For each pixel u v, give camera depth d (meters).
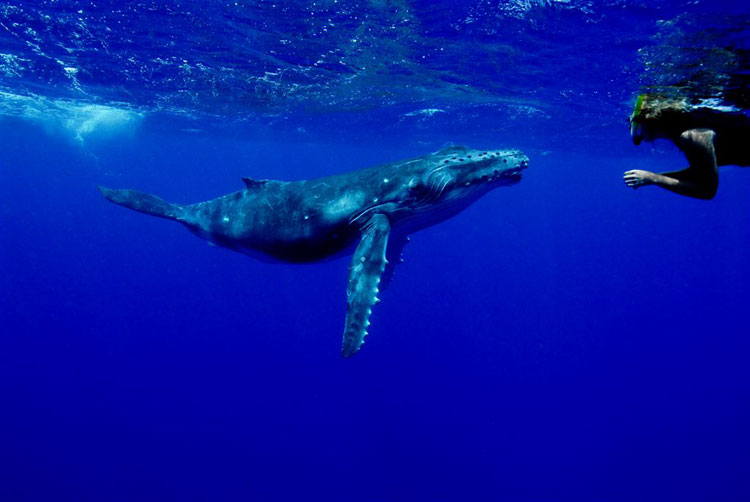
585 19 11.18
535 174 48.00
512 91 18.61
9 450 21.36
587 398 26.45
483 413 24.84
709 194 4.02
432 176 9.34
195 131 32.56
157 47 15.09
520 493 19.16
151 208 12.98
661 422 24.05
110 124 30.22
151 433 22.80
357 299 8.21
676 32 10.78
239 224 11.27
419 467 20.72
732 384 27.95
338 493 19.14
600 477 20.00
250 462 20.88
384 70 16.66
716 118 4.24
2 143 41.47
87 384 27.75
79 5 12.19
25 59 16.95
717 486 19.17
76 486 19.27
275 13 12.09
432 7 11.27
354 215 9.63
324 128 29.52
